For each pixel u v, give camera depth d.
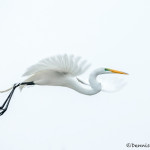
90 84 19.69
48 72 19.67
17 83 19.86
